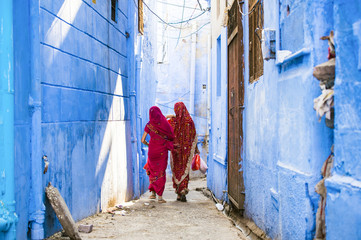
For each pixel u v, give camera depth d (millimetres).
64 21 5078
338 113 2881
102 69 6742
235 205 6621
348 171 2758
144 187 10805
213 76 10414
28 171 4195
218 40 10008
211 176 10633
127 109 8570
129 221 5859
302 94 3512
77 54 5527
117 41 7863
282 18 4156
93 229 5188
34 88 4254
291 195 3764
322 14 3295
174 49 19250
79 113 5574
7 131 3518
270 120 4684
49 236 4566
